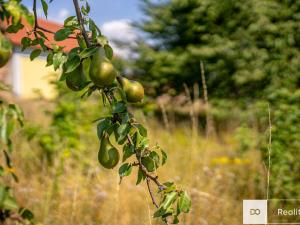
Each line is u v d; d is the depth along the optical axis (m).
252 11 5.93
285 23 5.50
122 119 0.90
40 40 0.90
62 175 2.78
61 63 0.89
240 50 6.16
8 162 0.71
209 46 6.53
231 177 2.95
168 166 3.03
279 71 5.15
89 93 0.93
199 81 6.71
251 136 3.34
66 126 3.09
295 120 2.85
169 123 5.82
